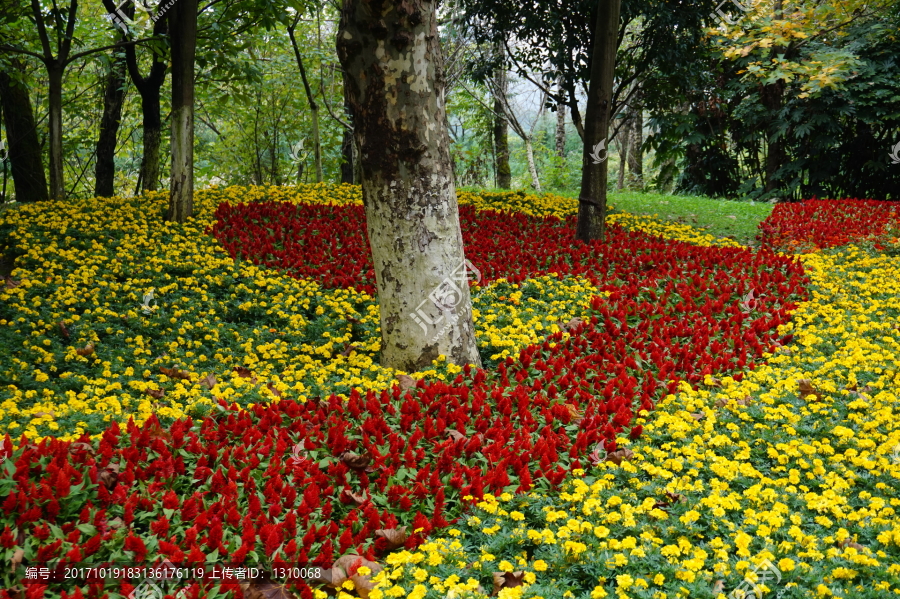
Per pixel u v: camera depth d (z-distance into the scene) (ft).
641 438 18.12
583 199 40.60
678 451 16.93
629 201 60.75
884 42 66.23
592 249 38.78
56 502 12.84
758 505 14.51
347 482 15.16
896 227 44.80
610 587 12.01
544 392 21.26
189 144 40.42
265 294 30.76
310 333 27.37
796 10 53.57
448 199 22.59
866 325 26.12
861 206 54.08
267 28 44.60
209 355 25.31
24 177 53.26
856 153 70.13
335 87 73.72
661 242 40.37
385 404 19.42
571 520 13.34
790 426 18.12
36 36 52.34
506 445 17.46
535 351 24.53
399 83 21.11
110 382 22.16
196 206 45.19
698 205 58.90
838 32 65.62
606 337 25.72
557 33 43.09
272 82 72.18
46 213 40.50
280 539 12.87
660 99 49.98
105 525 12.76
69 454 15.05
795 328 27.37
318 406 19.33
